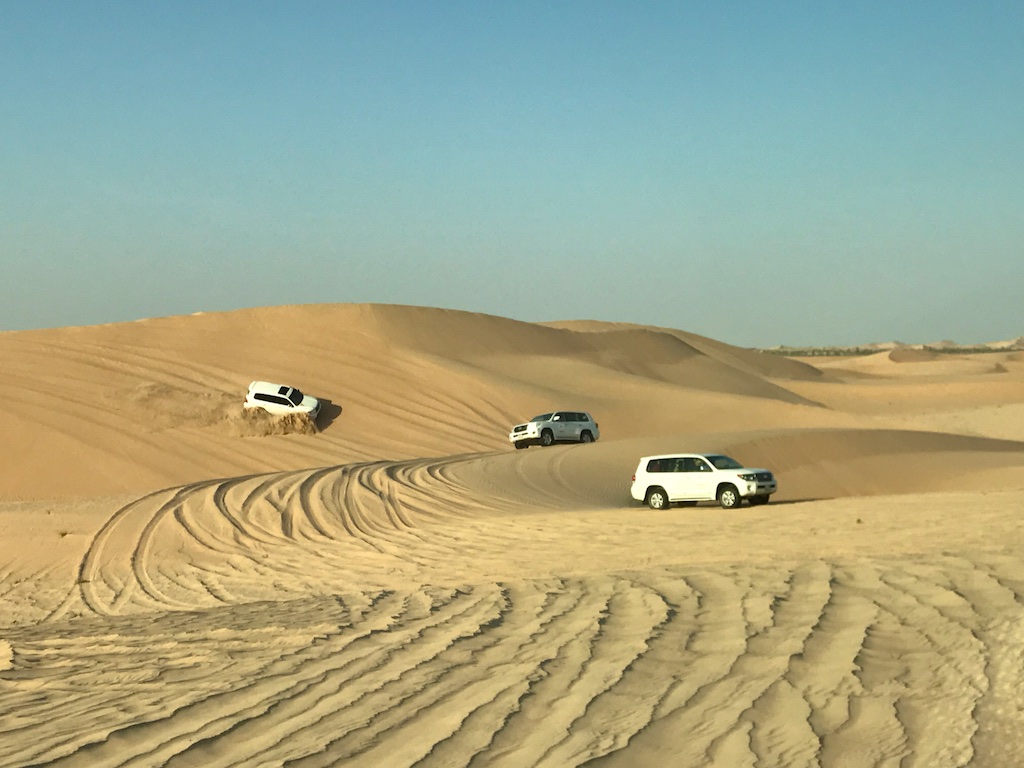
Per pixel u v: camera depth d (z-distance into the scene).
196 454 49.34
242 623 11.90
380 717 7.07
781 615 10.08
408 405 61.56
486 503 28.78
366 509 27.50
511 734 6.61
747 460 41.03
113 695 8.24
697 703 7.21
